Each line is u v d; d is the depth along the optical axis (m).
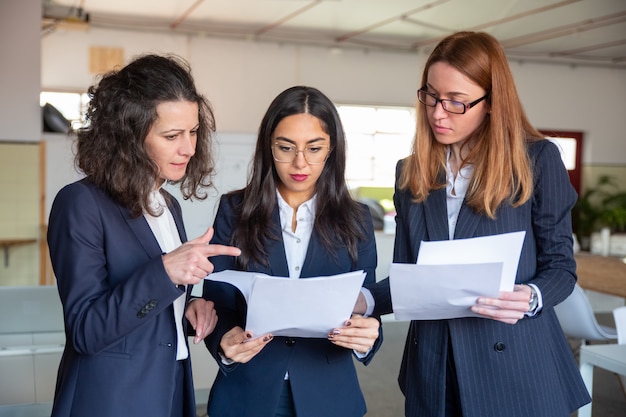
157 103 1.39
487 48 1.59
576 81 12.48
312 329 1.52
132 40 10.08
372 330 1.55
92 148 1.42
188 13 9.79
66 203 1.41
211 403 1.72
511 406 1.62
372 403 3.98
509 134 1.60
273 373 1.67
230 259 1.74
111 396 1.39
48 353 2.71
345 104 11.47
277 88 11.05
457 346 1.64
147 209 1.44
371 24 10.55
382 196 12.02
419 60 11.76
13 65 5.75
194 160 1.62
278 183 1.75
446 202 1.70
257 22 10.34
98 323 1.34
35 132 5.83
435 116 1.62
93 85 1.49
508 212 1.63
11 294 2.98
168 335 1.47
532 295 1.56
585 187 12.65
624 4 9.38
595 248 9.79
